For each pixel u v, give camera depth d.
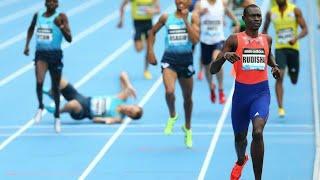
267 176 27.64
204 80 47.69
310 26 70.19
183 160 30.16
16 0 92.25
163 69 31.06
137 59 55.44
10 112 39.53
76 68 51.88
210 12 39.34
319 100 41.81
